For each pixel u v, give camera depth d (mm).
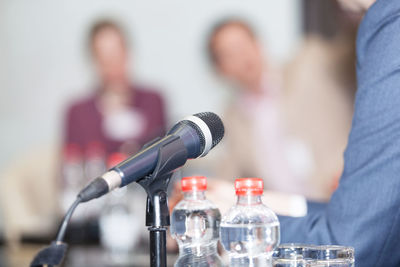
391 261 1083
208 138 1067
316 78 4078
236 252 1087
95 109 4742
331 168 4023
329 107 4051
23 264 1988
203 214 1152
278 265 1001
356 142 1096
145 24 4750
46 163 3791
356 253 1055
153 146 1010
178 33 4676
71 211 949
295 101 4148
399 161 1035
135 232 2434
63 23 4914
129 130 4660
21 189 3689
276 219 1118
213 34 4516
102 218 2512
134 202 2541
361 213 1062
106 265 1879
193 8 4617
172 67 4672
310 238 1137
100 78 4789
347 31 4016
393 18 1089
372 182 1058
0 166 4930
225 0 4520
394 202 1039
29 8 4969
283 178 4141
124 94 4723
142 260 1976
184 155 1025
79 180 3447
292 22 4273
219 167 4148
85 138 4727
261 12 4387
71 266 1864
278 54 4285
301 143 4113
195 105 4605
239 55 4387
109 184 958
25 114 4945
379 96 1069
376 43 1108
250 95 4316
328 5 4051
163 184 1029
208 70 4547
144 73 4746
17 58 4992
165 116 4684
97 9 4867
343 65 4023
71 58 4887
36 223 3455
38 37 4961
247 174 4195
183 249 1152
